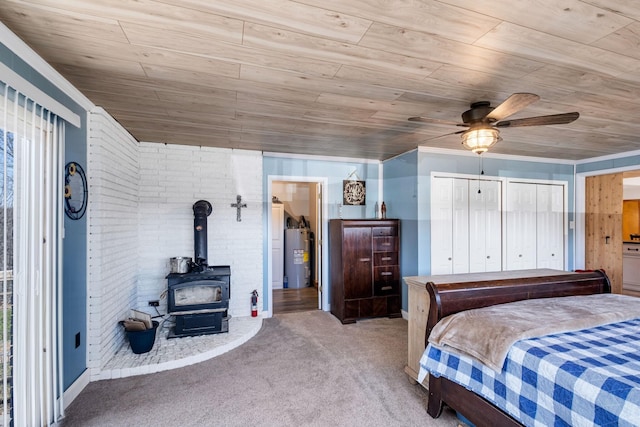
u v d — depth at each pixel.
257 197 4.50
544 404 1.50
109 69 2.08
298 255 6.59
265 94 2.49
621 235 4.86
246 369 2.93
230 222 4.38
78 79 2.22
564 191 5.22
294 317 4.59
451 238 4.45
